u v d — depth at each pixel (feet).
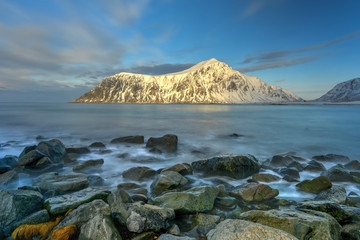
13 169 31.04
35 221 16.92
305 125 123.54
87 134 83.66
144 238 15.71
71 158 43.34
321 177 28.78
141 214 16.74
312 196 27.12
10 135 78.38
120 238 15.06
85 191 22.35
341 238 16.60
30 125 109.19
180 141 70.74
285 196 27.14
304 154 57.26
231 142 70.79
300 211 18.19
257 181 32.12
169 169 33.94
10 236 16.08
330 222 16.97
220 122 138.72
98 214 16.72
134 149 54.95
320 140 77.15
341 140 77.10
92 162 39.14
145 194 26.05
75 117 165.48
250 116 199.41
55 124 115.65
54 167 35.50
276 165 42.09
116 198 18.53
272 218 16.47
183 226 18.39
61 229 15.96
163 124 123.24
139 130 96.99
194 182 32.37
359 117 185.68
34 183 26.35
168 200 20.59
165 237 15.10
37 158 34.60
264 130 101.40
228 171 34.65
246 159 35.99
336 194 24.76
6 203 17.19
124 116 184.44
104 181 31.68
